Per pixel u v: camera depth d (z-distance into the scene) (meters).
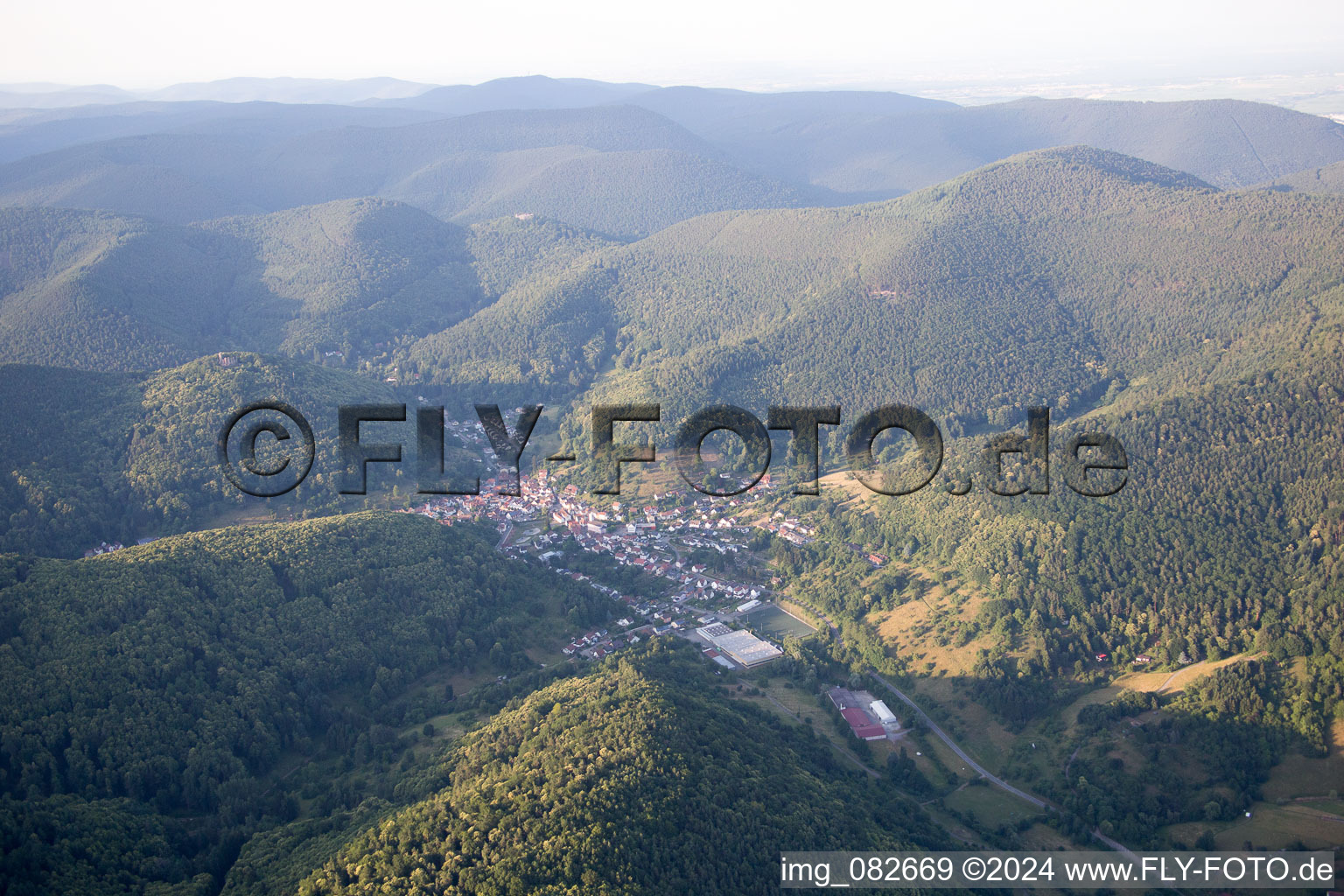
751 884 151.00
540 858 144.12
